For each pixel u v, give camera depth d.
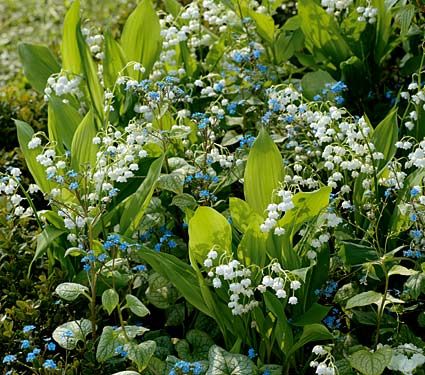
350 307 1.71
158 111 1.96
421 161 1.74
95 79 2.13
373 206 1.80
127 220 1.88
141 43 2.14
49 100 2.03
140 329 1.72
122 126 2.10
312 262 1.77
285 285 1.75
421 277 1.73
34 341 1.85
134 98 2.09
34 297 1.92
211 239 1.74
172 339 1.85
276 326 1.74
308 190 1.95
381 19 2.16
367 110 2.22
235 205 1.75
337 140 1.83
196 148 2.00
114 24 2.81
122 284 1.84
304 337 1.74
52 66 2.21
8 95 2.47
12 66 3.09
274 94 1.92
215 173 1.89
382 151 1.91
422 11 2.18
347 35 2.19
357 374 1.71
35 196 2.14
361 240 1.82
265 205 1.79
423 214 1.75
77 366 1.78
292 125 1.93
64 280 1.93
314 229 1.79
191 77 2.19
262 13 2.27
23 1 3.78
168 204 1.97
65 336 1.74
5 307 1.92
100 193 1.82
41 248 1.87
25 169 2.21
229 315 1.78
